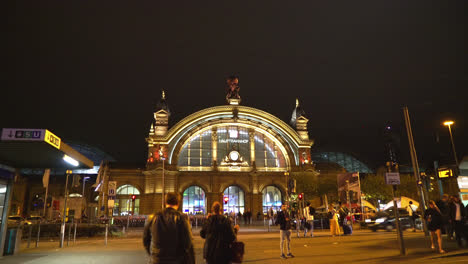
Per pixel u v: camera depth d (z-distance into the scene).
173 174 59.88
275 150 66.06
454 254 14.71
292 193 39.03
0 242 17.19
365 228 34.53
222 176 62.19
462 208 17.58
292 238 25.81
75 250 19.84
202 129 63.94
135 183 61.56
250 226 48.78
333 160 100.19
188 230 6.62
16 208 63.38
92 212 45.88
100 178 55.56
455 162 22.16
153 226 6.46
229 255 8.07
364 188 58.03
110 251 19.14
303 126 69.00
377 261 13.53
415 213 29.83
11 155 16.22
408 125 23.92
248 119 65.81
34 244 24.50
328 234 29.23
